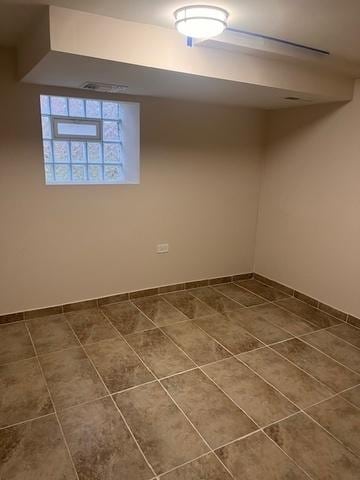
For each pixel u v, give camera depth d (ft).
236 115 12.50
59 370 8.15
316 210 11.63
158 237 12.17
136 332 9.96
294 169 12.28
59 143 10.57
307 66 9.02
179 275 13.00
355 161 10.26
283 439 6.35
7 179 9.43
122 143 11.71
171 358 8.75
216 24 5.93
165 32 7.06
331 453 6.09
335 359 8.90
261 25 6.55
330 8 5.70
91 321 10.55
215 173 12.65
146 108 10.78
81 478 5.52
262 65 8.39
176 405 7.13
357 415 6.99
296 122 12.01
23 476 5.53
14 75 8.93
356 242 10.47
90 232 10.93
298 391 7.65
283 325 10.63
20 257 10.07
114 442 6.19
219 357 8.85
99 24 6.39
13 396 7.27
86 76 7.97
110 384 7.72
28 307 10.50
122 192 11.13
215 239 13.37
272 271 13.69
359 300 10.55
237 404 7.20
